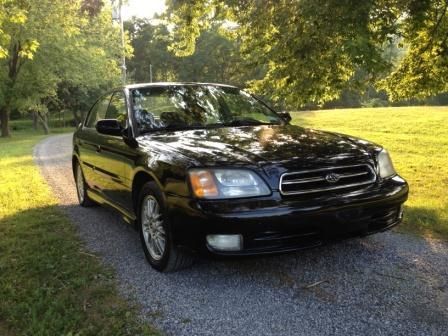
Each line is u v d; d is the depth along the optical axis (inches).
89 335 117.6
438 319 120.8
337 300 132.7
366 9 233.5
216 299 135.6
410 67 341.1
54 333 118.8
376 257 163.9
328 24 246.2
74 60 1373.0
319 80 299.3
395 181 155.4
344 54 252.7
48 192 303.1
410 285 141.1
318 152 146.1
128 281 150.3
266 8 307.3
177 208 138.4
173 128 180.2
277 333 116.2
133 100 191.6
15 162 496.7
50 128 2187.5
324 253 168.6
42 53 1261.1
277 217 129.5
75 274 156.6
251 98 215.0
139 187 171.2
